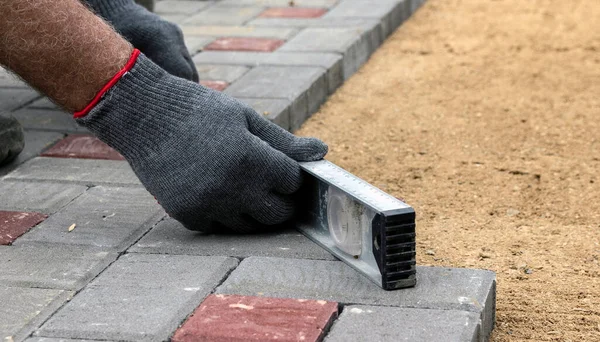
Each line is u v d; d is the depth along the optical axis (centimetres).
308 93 180
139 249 128
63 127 166
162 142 126
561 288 128
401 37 244
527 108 183
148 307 117
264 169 126
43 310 117
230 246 128
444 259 134
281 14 242
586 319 123
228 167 125
